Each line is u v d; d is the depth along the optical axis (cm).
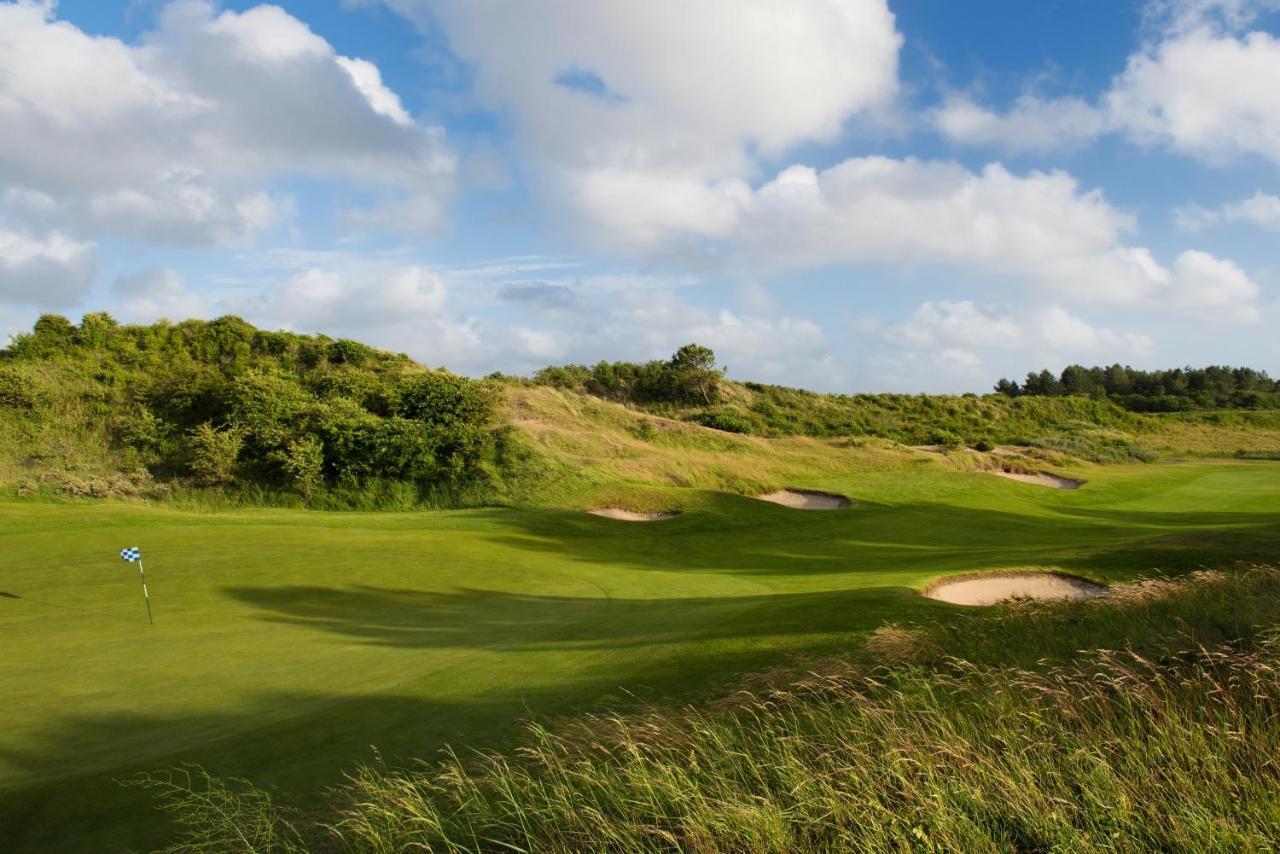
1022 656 879
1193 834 461
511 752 798
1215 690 633
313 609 1644
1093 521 3397
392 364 4644
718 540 2894
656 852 545
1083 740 585
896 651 948
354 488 3516
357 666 1181
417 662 1197
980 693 749
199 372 4078
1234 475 4822
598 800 634
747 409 6725
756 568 2266
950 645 976
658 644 1200
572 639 1308
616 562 2373
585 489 3544
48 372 4003
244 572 1964
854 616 1238
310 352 4622
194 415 3875
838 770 591
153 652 1287
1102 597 1181
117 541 2281
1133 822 484
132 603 1672
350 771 781
